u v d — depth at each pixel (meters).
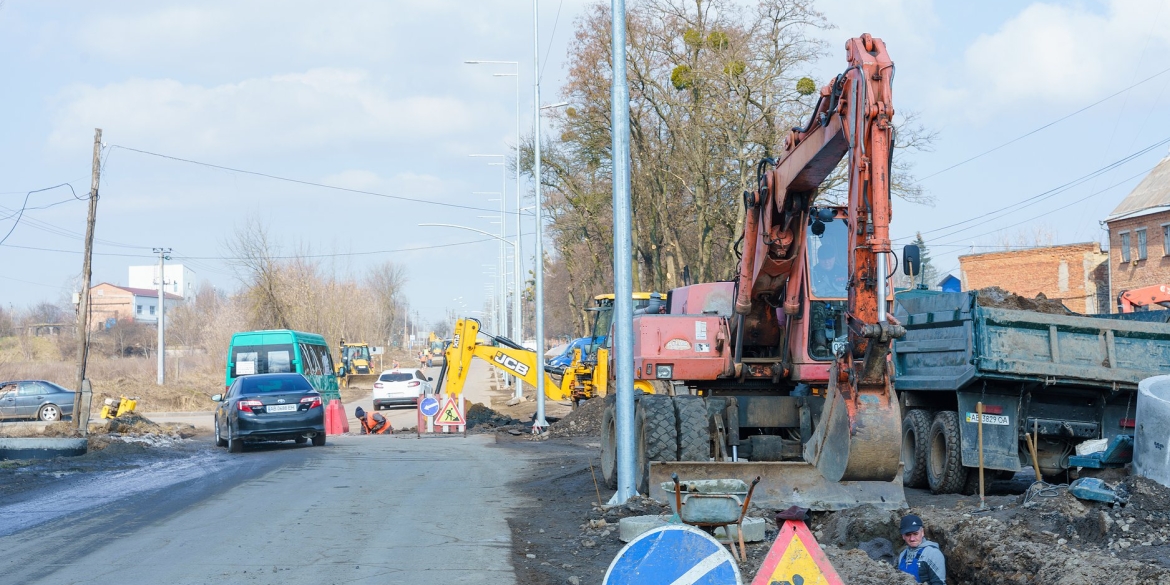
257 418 23.08
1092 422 13.20
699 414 12.45
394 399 47.94
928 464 14.05
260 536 10.80
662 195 43.81
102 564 9.27
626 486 12.16
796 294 12.79
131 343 98.81
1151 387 10.70
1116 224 49.94
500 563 9.34
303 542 10.43
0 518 12.16
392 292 132.50
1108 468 11.77
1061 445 13.39
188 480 16.44
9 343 87.81
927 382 14.20
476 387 71.06
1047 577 7.76
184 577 8.73
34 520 11.99
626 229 12.45
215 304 103.38
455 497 14.05
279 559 9.52
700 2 37.84
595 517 11.62
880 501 10.79
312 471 17.88
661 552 4.94
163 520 11.96
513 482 15.93
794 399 13.20
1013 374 12.75
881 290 8.66
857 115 9.13
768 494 10.83
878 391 8.79
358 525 11.55
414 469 18.17
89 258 28.28
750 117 37.22
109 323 106.00
